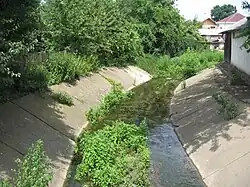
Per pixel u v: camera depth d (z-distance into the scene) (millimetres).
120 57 34188
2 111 14602
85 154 12625
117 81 28953
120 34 33156
